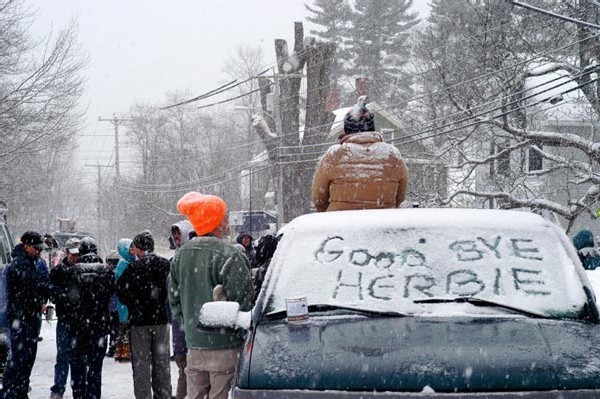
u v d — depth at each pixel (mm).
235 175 72375
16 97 24922
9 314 9391
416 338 4059
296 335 4223
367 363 3826
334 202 5984
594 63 30312
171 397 8797
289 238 5109
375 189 5922
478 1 33625
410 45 75438
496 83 29328
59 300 9086
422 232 4969
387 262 4789
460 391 3645
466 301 4488
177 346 9016
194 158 76562
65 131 26719
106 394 10109
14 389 9414
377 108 46656
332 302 4566
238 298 6191
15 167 31250
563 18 17828
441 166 33250
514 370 3707
